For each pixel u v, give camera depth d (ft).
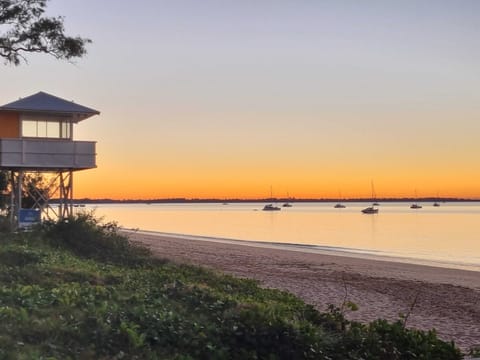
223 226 278.67
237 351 26.84
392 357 28.04
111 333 26.25
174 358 24.85
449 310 53.36
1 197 98.78
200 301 34.58
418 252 137.49
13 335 24.81
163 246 119.03
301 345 27.61
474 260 117.70
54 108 88.02
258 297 43.24
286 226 279.69
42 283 39.81
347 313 49.21
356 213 553.64
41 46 81.10
